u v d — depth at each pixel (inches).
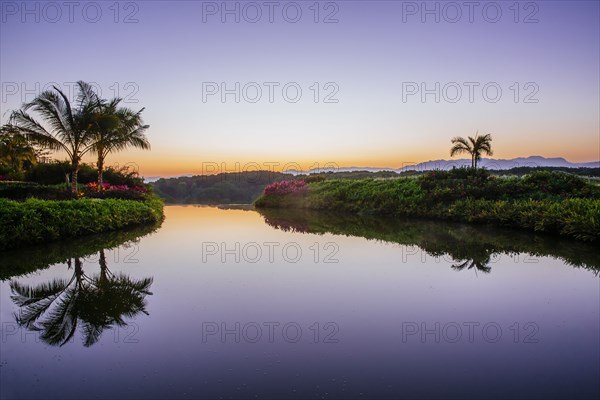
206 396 115.0
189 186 1738.4
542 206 458.3
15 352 146.0
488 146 861.8
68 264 296.7
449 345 149.9
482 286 231.6
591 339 155.3
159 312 188.7
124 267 287.4
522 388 119.0
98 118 602.9
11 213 361.7
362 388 119.0
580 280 243.4
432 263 297.3
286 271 273.6
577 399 112.8
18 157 993.5
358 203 807.1
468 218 551.5
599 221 357.7
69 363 136.8
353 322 174.2
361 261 306.8
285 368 131.9
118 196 710.5
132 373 129.2
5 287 234.5
